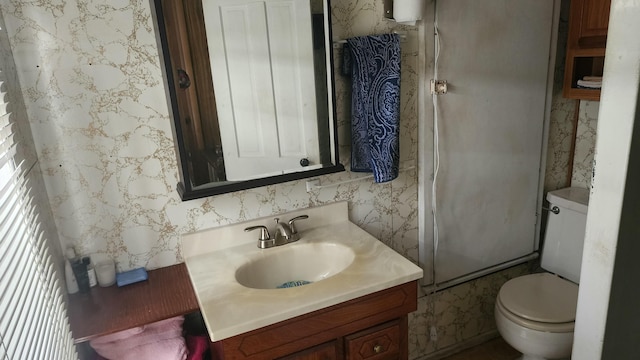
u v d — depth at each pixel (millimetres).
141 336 1397
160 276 1526
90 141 1397
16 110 1190
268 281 1586
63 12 1291
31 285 927
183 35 1350
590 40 1910
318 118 1608
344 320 1341
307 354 1312
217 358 1347
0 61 1128
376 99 1636
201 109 1417
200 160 1447
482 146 1977
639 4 807
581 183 2256
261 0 1447
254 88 1490
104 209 1461
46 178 1364
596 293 982
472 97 1889
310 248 1632
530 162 2133
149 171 1492
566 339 1715
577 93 2002
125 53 1384
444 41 1764
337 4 1628
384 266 1445
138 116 1439
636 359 1068
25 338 791
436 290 2059
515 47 1924
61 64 1317
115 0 1341
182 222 1574
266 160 1559
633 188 901
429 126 1846
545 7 1947
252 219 1677
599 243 956
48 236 1265
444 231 2000
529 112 2049
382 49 1604
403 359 1506
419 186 1940
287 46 1510
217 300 1291
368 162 1721
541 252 2287
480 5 1798
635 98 842
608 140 902
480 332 2312
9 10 1232
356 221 1878
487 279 2246
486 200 2066
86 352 1411
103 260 1495
